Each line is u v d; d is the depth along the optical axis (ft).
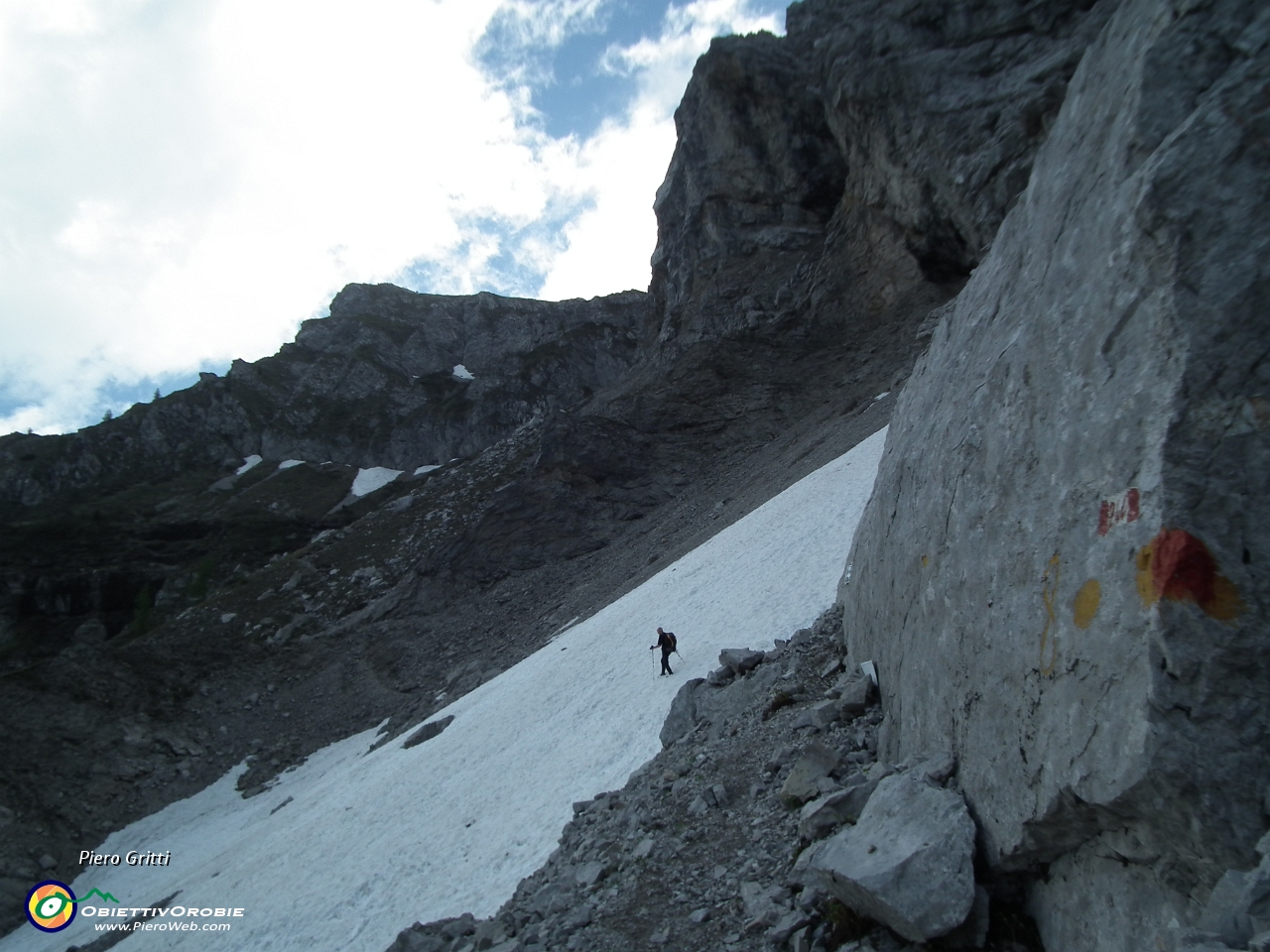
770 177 246.68
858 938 20.97
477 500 264.93
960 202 167.63
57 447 414.82
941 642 24.43
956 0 171.73
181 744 150.92
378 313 547.08
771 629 63.41
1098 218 19.22
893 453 35.50
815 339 221.25
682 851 31.55
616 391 270.46
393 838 68.33
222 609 218.79
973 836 20.30
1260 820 13.33
